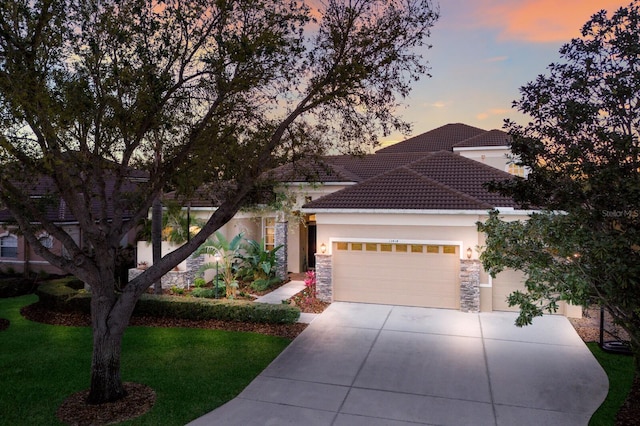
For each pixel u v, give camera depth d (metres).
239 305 14.74
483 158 25.77
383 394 9.49
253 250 20.53
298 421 8.28
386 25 9.93
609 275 6.58
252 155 10.02
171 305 15.12
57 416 8.31
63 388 9.55
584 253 6.98
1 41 8.13
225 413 8.57
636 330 7.09
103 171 9.60
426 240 16.38
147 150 11.04
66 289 17.12
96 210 23.05
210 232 9.41
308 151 10.93
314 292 18.30
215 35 9.24
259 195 12.04
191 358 11.49
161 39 9.37
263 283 19.31
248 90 9.90
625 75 7.61
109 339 8.90
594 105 7.82
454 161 20.75
